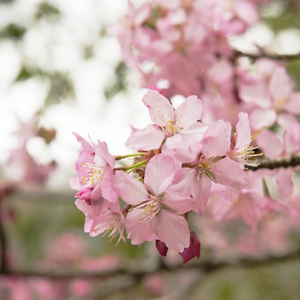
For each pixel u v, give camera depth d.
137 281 0.65
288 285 1.15
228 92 0.50
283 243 1.06
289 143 0.46
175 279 0.98
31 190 0.87
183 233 0.40
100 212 0.40
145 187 0.41
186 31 0.51
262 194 0.47
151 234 0.41
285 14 0.78
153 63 0.52
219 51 0.51
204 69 0.51
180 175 0.41
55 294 0.86
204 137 0.40
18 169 0.76
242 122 0.41
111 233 0.42
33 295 0.86
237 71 0.51
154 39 0.52
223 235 1.01
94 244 1.07
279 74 0.48
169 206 0.41
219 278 1.21
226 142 0.41
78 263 0.98
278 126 0.53
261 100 0.48
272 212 0.49
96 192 0.40
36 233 1.06
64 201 0.92
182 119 0.41
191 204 0.40
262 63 0.55
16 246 0.98
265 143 0.46
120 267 0.65
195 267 0.70
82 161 0.41
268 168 0.45
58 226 1.10
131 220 0.41
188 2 0.51
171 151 0.41
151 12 0.52
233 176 0.41
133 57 0.53
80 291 0.85
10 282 0.83
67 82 0.70
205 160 0.41
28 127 0.72
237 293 1.18
